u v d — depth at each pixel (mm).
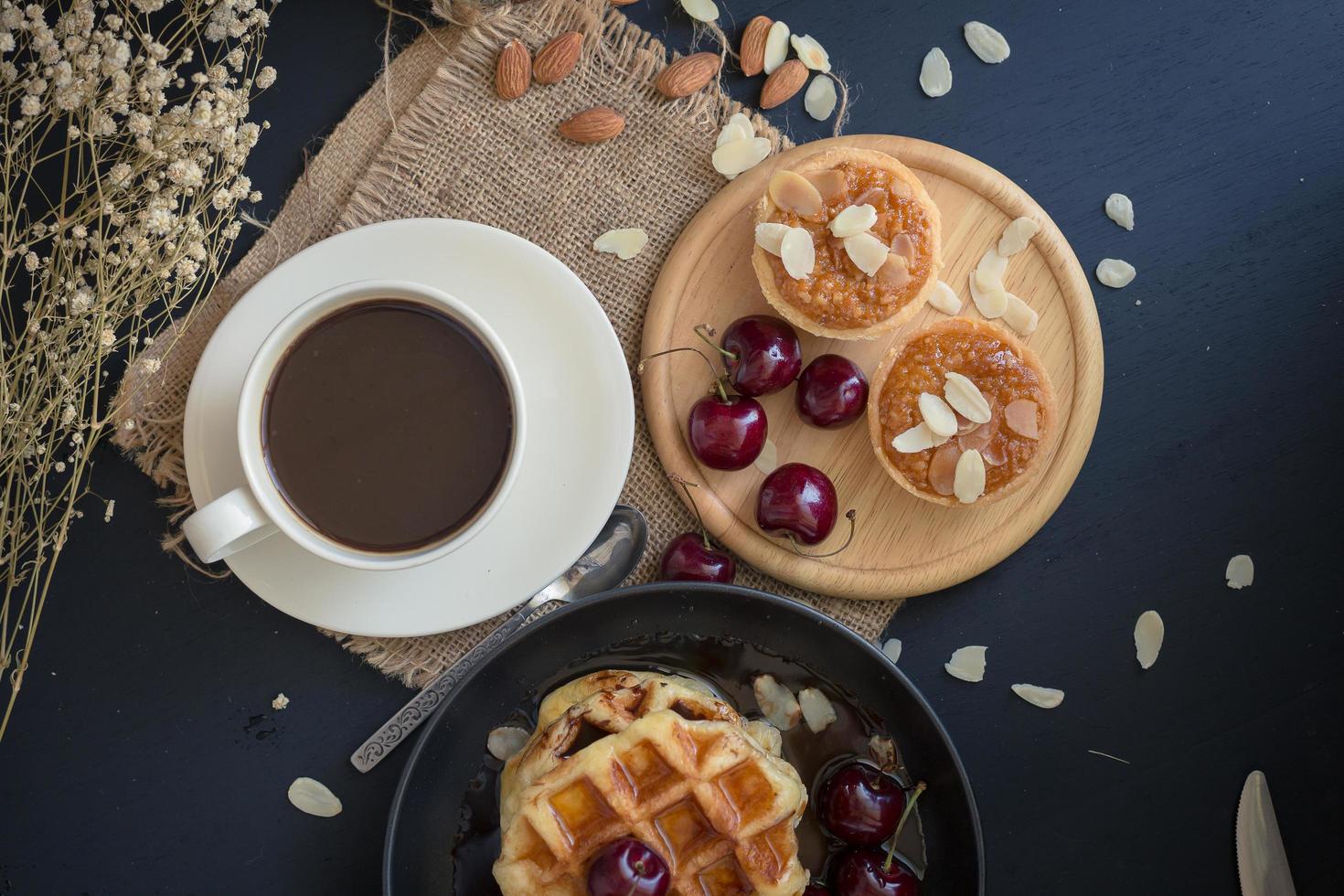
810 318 666
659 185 687
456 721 650
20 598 685
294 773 691
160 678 689
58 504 684
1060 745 706
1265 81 714
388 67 688
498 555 639
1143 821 704
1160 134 713
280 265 629
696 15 691
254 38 689
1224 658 709
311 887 690
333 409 610
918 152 677
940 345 661
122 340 645
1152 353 713
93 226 677
